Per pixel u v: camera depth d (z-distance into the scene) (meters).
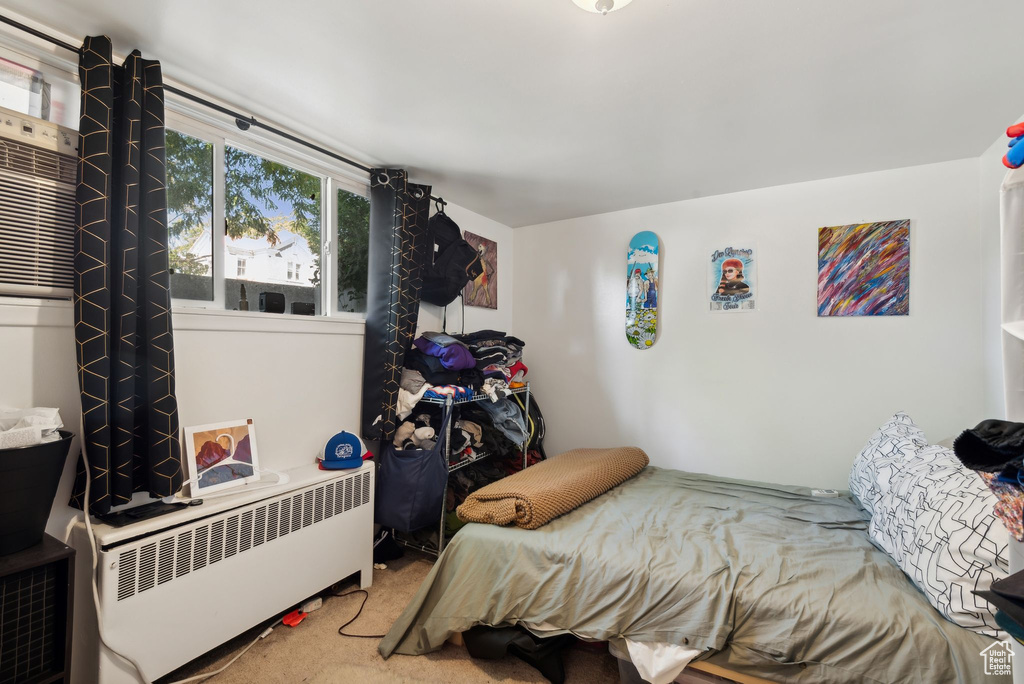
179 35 1.44
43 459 1.22
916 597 1.36
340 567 2.08
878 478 1.85
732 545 1.71
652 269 3.07
